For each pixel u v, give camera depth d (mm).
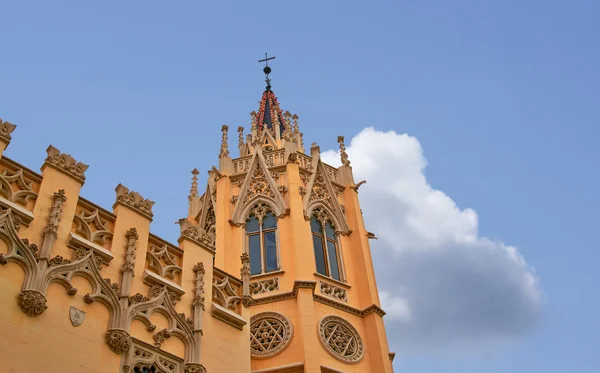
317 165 32625
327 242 29953
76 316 14711
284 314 25953
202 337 17359
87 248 15898
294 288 26453
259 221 30141
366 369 25703
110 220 17250
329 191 32000
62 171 16562
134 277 16688
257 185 31500
